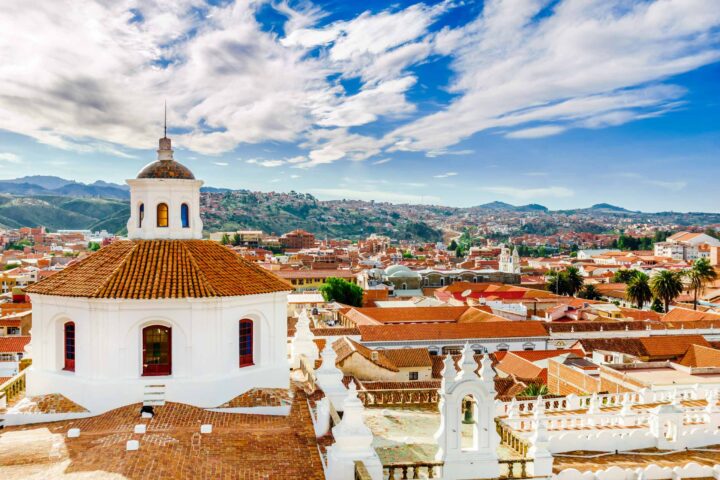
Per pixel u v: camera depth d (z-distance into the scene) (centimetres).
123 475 1839
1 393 2703
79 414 2530
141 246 2872
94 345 2569
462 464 2253
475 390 2272
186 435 2248
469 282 15612
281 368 2961
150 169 3005
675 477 2838
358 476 1903
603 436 3247
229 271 2888
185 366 2634
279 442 2256
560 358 5775
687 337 7312
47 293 2667
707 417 3394
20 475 1852
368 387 5175
